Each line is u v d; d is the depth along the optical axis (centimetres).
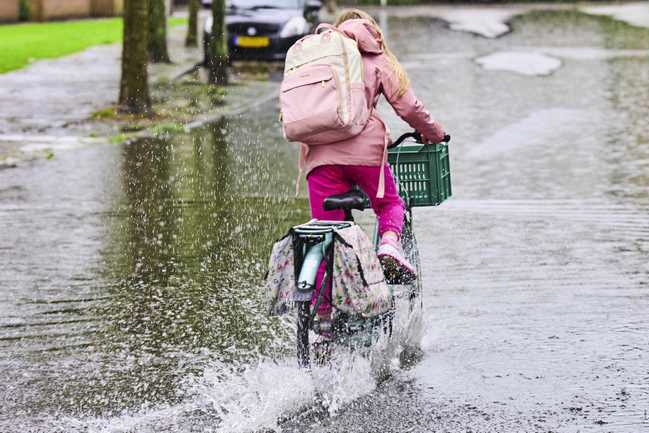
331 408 1176
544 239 2038
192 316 1583
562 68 5662
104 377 1311
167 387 1269
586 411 1163
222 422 1147
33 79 5291
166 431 1125
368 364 1295
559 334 1445
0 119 3953
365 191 1297
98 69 5812
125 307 1634
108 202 2508
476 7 12019
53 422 1157
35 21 10144
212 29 5275
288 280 1216
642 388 1234
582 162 2961
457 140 3409
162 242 2088
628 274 1762
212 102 4566
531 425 1125
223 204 2477
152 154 3238
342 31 1286
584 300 1608
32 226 2248
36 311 1617
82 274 1844
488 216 2269
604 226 2142
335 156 1261
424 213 2312
